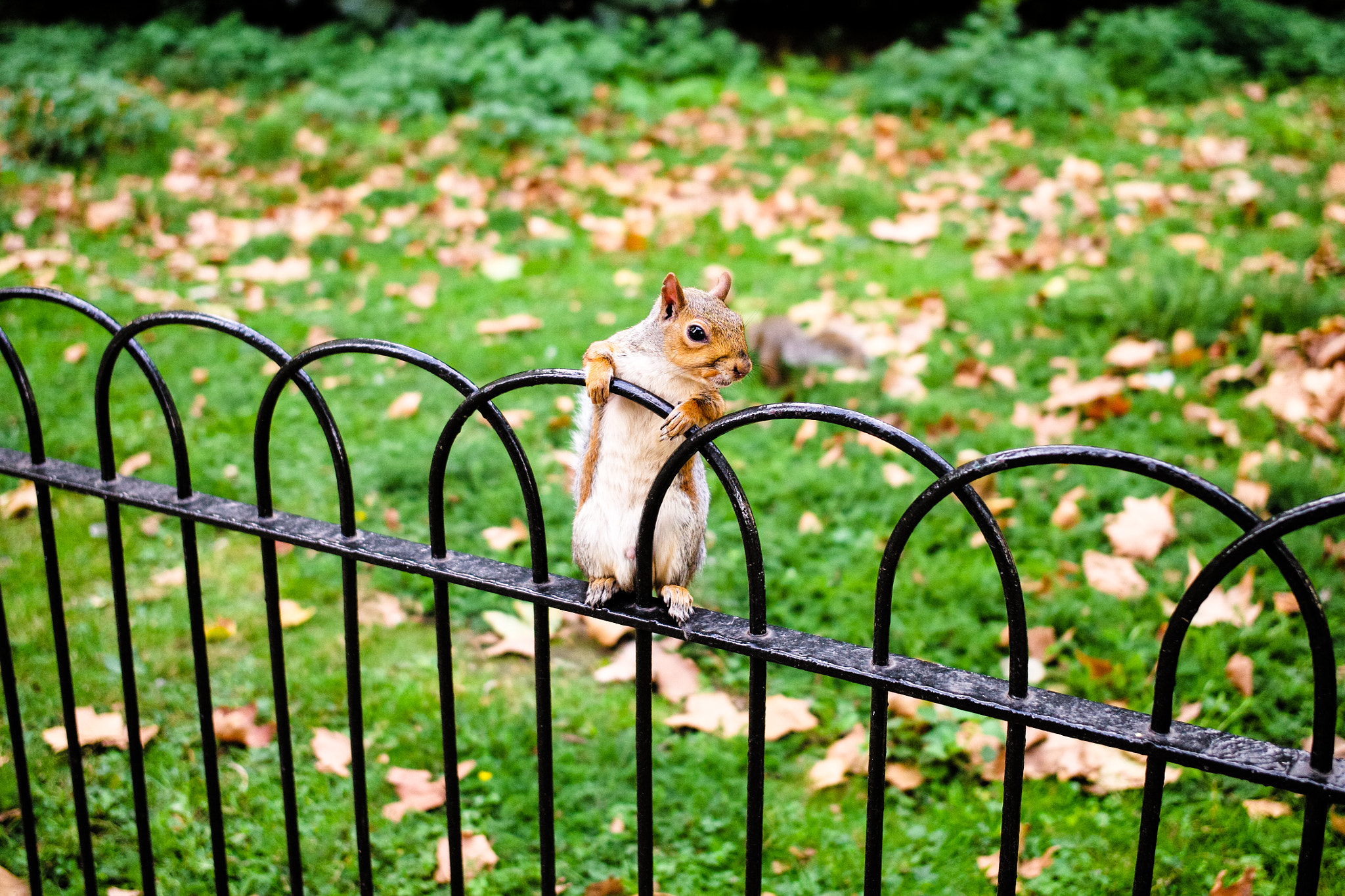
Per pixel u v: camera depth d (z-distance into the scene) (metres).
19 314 5.67
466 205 7.41
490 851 2.79
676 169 8.12
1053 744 3.08
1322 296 5.27
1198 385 4.82
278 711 2.12
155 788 3.02
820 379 5.02
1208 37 10.87
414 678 3.46
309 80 10.45
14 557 3.97
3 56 10.16
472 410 1.76
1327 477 4.02
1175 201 7.19
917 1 12.42
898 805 2.99
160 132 8.56
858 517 4.11
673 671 3.45
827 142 8.73
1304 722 3.11
